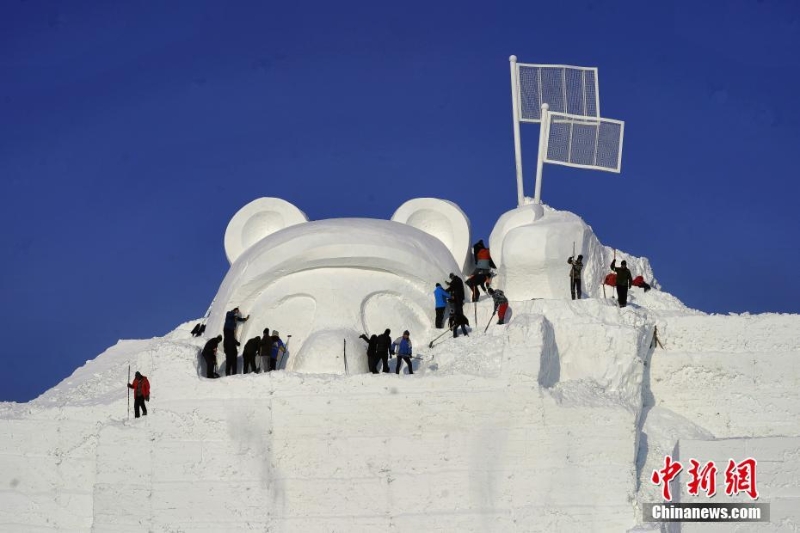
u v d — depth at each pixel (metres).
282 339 37.03
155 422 33.62
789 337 36.12
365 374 33.31
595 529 31.81
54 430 37.66
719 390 36.19
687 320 36.78
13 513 37.31
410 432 32.78
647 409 36.06
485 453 32.47
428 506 32.44
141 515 33.38
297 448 33.03
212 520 33.00
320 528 32.66
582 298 39.06
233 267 39.16
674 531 30.66
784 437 30.00
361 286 37.44
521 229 39.62
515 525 32.06
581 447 32.19
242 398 33.38
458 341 35.66
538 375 32.69
